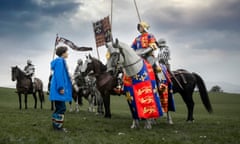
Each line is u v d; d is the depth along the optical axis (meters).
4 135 7.11
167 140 7.23
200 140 7.37
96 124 9.77
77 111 17.27
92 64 13.72
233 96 43.44
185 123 10.94
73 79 17.02
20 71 18.11
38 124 9.20
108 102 13.17
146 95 8.42
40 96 19.62
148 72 8.65
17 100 33.00
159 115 8.55
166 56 10.97
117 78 12.76
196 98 39.97
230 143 7.18
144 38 9.26
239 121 12.46
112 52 8.20
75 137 7.27
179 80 11.30
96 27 19.31
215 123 11.16
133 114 8.87
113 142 6.83
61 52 8.00
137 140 7.12
